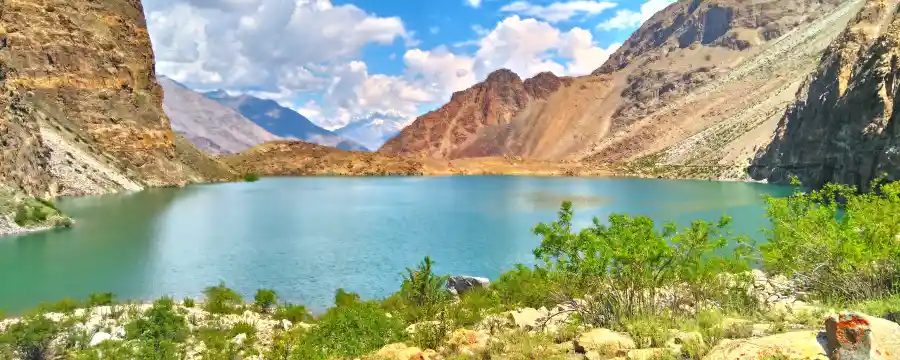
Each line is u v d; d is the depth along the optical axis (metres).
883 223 14.52
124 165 123.31
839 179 110.38
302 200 110.75
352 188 155.75
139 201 93.44
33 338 17.03
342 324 16.95
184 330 19.67
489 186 170.38
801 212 17.12
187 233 60.88
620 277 14.46
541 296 18.03
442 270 43.59
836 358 6.84
